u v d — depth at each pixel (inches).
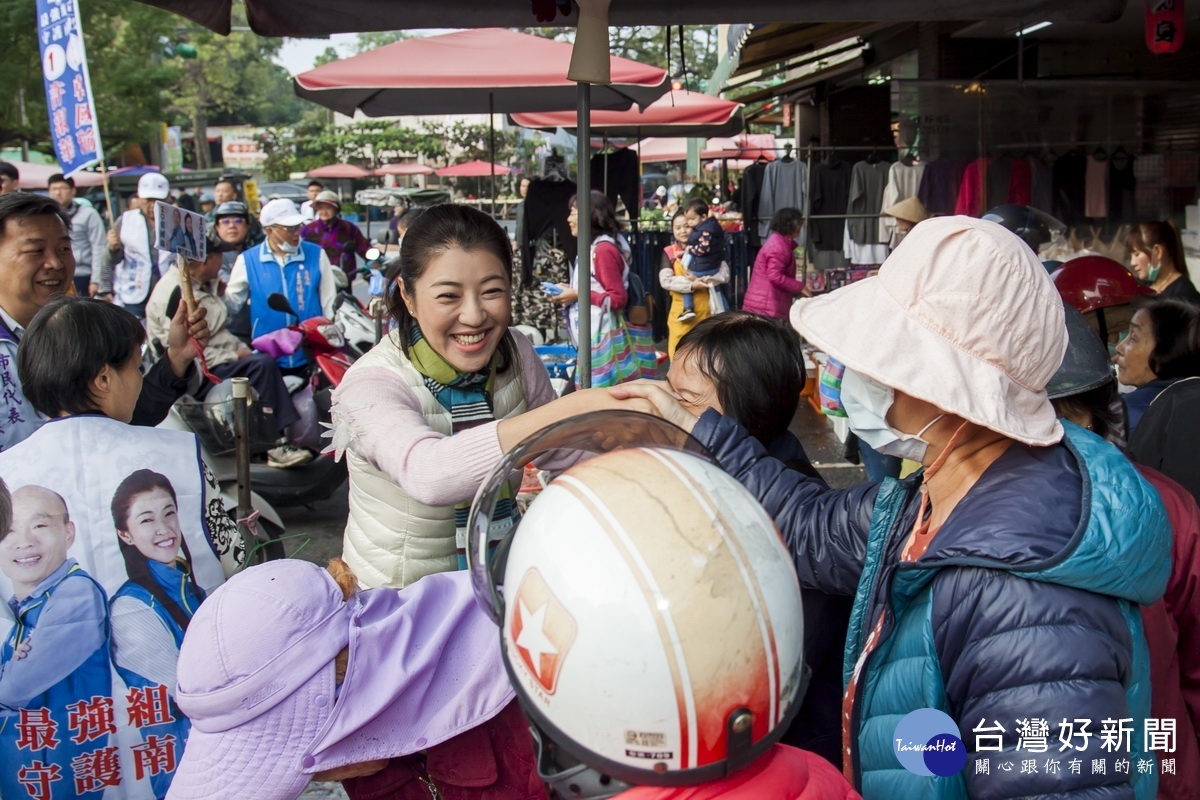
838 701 70.2
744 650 34.9
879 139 444.8
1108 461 50.1
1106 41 342.3
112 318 80.2
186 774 50.4
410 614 54.5
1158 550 48.1
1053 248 249.8
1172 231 189.9
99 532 77.1
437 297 73.3
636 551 35.1
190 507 81.0
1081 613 47.2
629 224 437.4
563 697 35.5
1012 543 48.0
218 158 1863.9
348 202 1268.5
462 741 56.6
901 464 179.2
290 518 228.5
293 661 50.1
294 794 50.6
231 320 248.8
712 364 78.4
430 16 123.8
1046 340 50.0
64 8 170.2
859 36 386.3
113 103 893.8
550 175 343.3
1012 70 346.0
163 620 78.4
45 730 75.7
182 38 1075.3
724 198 641.0
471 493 64.0
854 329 51.4
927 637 51.3
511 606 38.1
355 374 78.8
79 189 767.1
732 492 38.9
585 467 39.7
